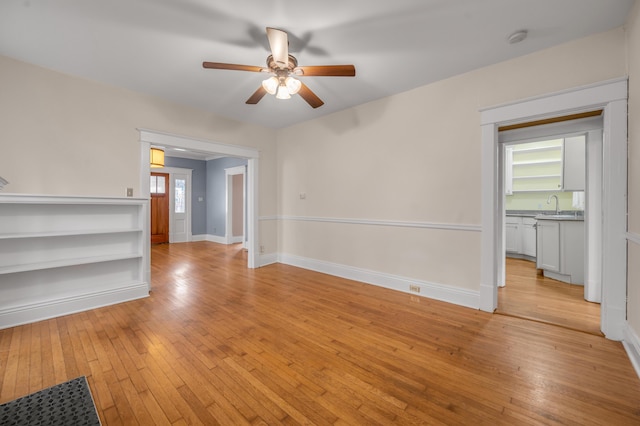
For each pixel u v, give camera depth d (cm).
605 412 144
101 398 155
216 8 195
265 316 268
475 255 288
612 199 217
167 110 361
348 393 160
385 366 186
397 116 344
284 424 138
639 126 186
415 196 330
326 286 365
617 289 218
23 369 181
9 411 144
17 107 261
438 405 150
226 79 303
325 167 429
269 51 249
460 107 293
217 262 514
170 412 145
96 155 306
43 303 257
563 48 237
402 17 205
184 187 782
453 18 206
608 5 193
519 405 150
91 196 276
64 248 285
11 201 233
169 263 504
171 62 268
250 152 460
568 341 219
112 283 314
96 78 300
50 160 279
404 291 341
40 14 200
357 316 268
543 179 551
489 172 275
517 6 194
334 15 203
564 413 144
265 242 488
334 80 307
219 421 139
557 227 390
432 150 315
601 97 219
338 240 415
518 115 256
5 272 236
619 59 215
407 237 338
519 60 257
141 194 336
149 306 293
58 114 283
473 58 261
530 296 326
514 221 545
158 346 211
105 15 202
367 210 378
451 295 303
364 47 244
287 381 171
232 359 194
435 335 230
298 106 386
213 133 411
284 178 495
